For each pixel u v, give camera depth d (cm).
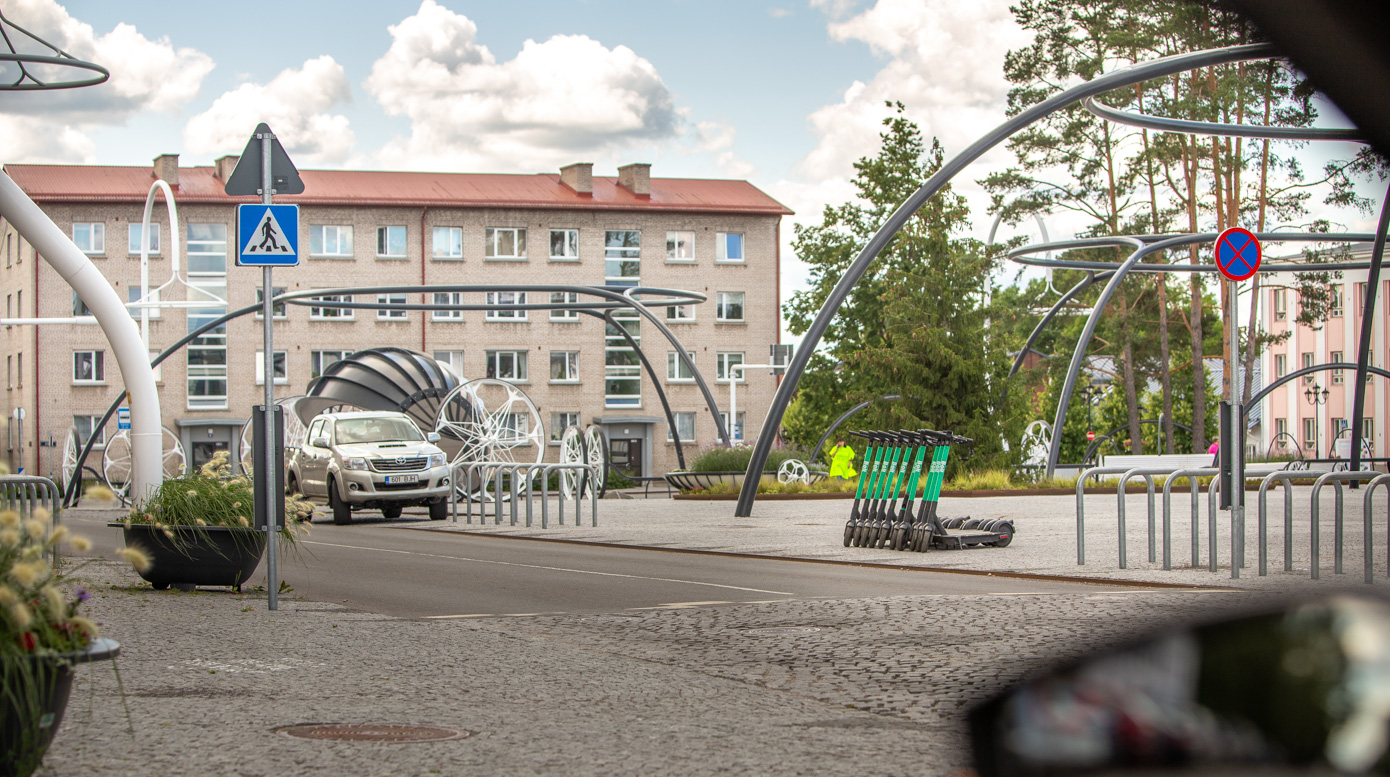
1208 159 4928
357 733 545
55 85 1678
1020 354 5300
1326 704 125
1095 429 8075
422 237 6906
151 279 6562
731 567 1506
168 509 1185
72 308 6431
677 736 551
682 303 4581
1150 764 137
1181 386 7794
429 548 1894
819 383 6431
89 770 462
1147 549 1597
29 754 396
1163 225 5238
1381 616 123
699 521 2511
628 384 7169
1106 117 2470
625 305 4631
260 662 757
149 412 1583
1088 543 1723
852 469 4062
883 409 3975
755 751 520
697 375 4462
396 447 2764
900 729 571
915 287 4009
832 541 1872
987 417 3947
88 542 425
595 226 7144
